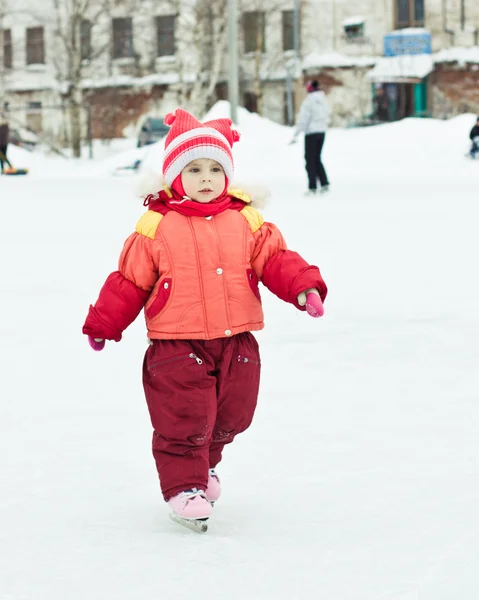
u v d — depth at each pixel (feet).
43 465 13.91
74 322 24.76
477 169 107.96
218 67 184.75
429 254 36.32
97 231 46.44
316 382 18.28
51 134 197.36
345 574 9.98
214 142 12.21
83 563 10.44
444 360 19.83
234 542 10.96
